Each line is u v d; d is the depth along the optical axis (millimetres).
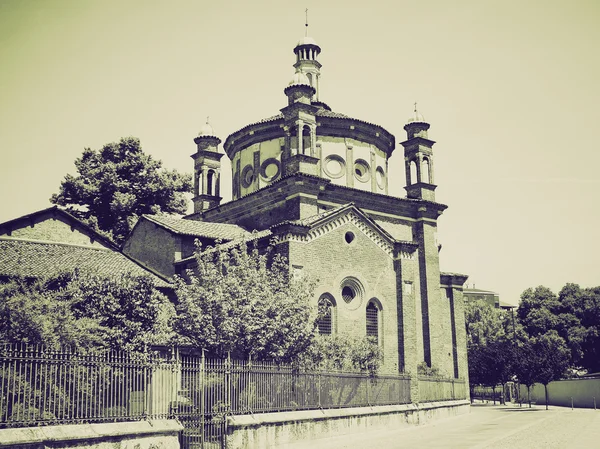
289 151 37812
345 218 35094
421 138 44625
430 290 42312
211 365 23141
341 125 41688
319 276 33375
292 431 23750
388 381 31250
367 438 27281
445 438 26609
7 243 33656
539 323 71750
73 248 35812
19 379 16609
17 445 15453
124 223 49844
